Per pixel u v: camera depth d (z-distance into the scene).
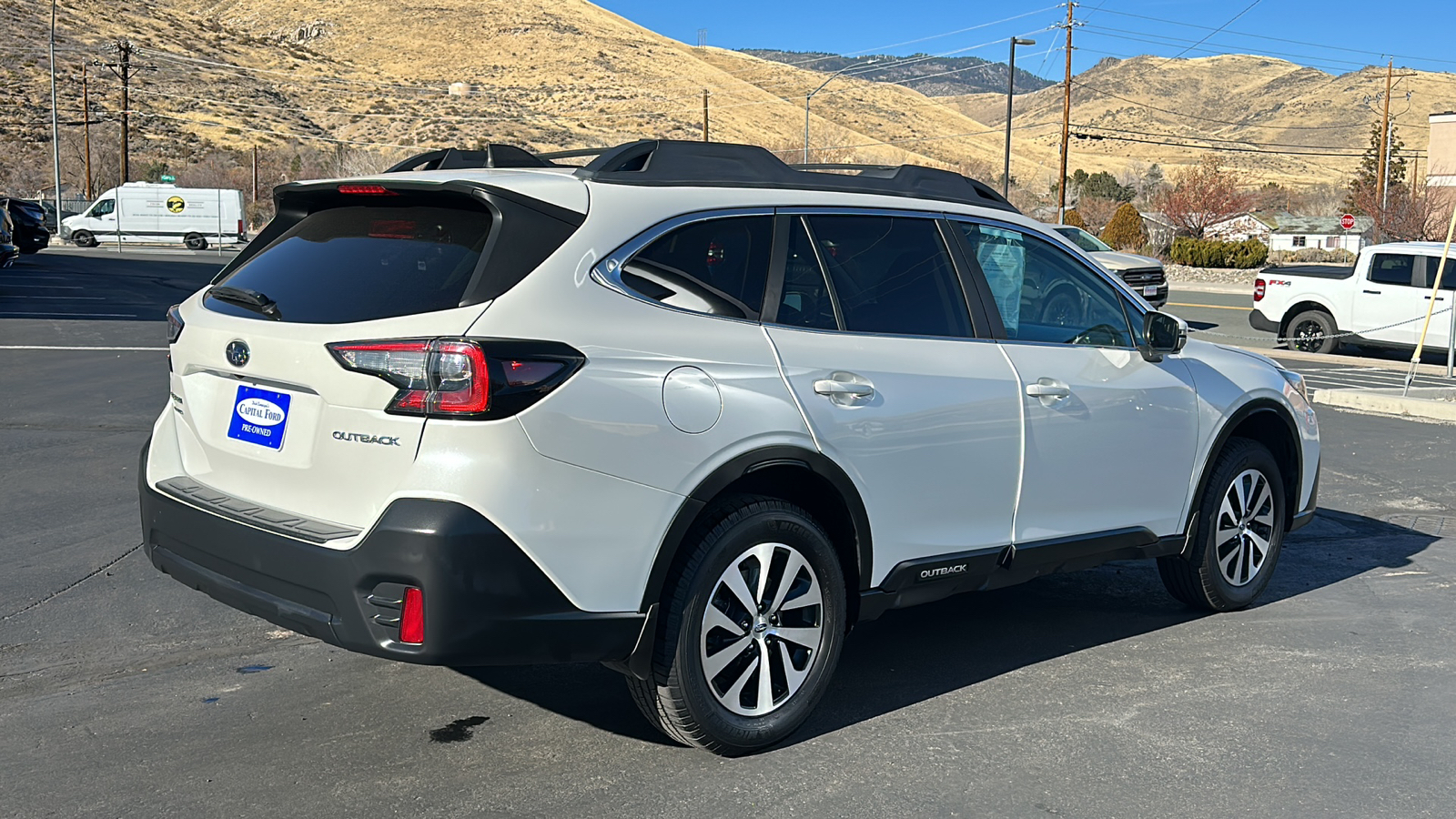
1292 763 4.08
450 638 3.38
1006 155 46.62
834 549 4.23
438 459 3.39
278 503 3.78
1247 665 5.09
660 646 3.81
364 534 3.43
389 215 3.95
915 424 4.32
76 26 117.38
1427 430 11.65
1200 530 5.59
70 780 3.80
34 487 7.93
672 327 3.81
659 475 3.69
